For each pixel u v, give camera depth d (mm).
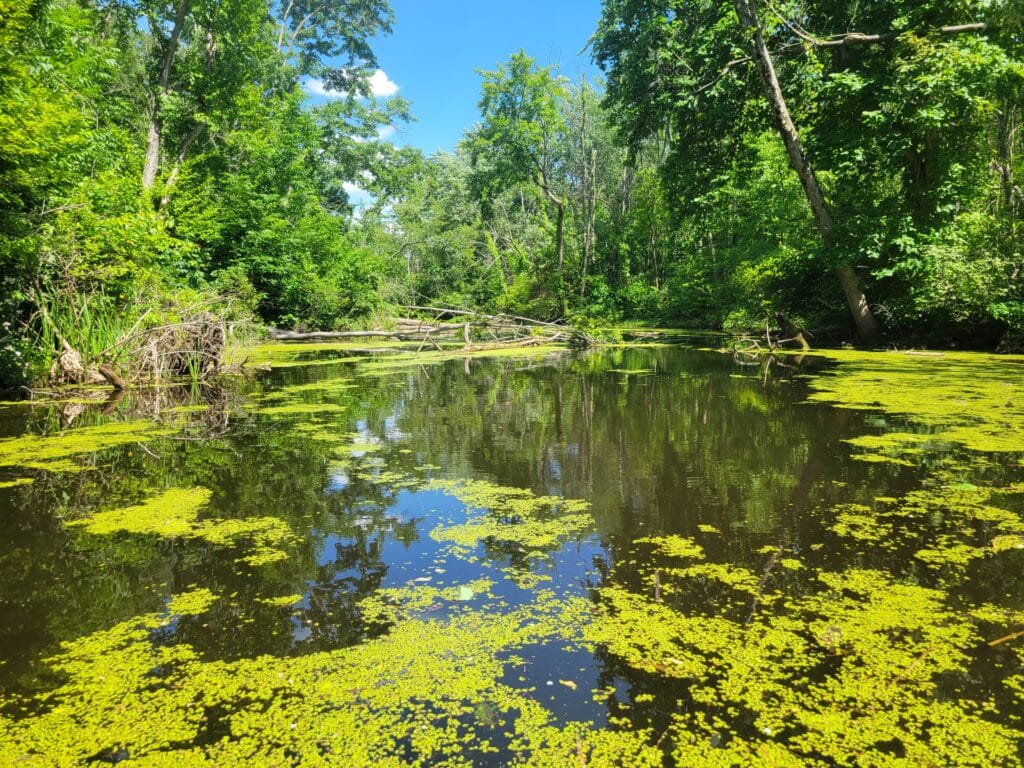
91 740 1607
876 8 12008
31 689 1842
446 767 1487
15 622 2240
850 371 8891
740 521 3117
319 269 22281
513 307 27031
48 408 6977
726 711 1685
